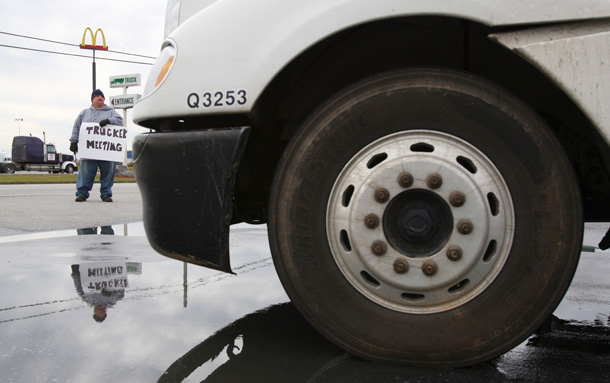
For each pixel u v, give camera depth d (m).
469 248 1.42
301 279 1.50
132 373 1.44
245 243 3.96
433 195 1.44
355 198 1.47
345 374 1.42
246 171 2.00
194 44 1.62
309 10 1.50
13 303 2.18
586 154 1.87
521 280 1.40
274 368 1.47
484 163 1.42
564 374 1.44
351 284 1.49
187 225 1.61
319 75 1.72
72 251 3.50
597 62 1.34
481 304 1.43
